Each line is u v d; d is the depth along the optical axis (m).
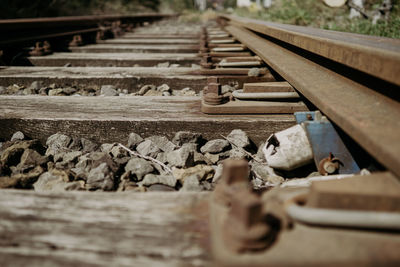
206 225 0.99
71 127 2.12
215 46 5.26
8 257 0.88
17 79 3.34
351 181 0.94
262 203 0.79
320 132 1.64
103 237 0.95
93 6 21.52
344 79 1.84
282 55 3.02
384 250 0.81
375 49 1.37
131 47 5.53
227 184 1.01
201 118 2.12
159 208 1.08
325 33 2.64
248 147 2.11
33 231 0.97
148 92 3.12
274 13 8.93
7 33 4.51
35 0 17.81
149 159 1.95
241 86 3.32
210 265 0.85
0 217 1.03
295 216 0.88
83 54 4.74
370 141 1.04
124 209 1.07
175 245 0.91
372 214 0.85
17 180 1.65
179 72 3.48
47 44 4.79
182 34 8.10
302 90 1.82
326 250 0.81
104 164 1.72
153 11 28.12
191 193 1.16
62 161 1.92
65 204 1.09
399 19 4.63
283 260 0.78
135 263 0.86
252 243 0.79
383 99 1.40
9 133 2.13
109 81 3.32
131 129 2.12
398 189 0.90
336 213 0.86
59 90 3.14
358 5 6.69
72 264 0.86
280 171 1.84
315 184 0.93
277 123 2.10
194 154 1.95
